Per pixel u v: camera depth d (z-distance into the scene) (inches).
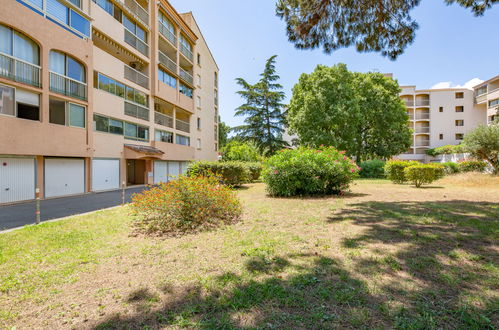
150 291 114.9
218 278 124.5
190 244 179.3
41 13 496.7
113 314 98.3
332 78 1053.2
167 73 999.6
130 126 791.7
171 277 128.1
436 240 170.9
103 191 658.2
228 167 623.2
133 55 812.6
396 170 676.7
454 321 86.2
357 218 243.6
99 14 657.6
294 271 129.0
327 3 289.7
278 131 1412.4
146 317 95.7
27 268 143.4
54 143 517.0
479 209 273.4
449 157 1341.0
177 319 92.5
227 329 85.7
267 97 1408.7
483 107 1916.8
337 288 110.3
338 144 1071.0
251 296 106.7
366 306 96.4
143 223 249.8
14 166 464.1
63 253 168.1
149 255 160.7
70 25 563.2
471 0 264.1
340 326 85.6
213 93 1513.3
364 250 155.0
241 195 469.4
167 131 1018.1
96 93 647.8
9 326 93.1
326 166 420.5
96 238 203.8
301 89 1153.4
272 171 431.8
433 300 99.1
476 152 766.5
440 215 246.4
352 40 316.8
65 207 395.9
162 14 975.6
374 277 119.3
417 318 87.9
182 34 1141.7
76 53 567.8
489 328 82.4
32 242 193.2
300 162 418.6
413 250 152.9
